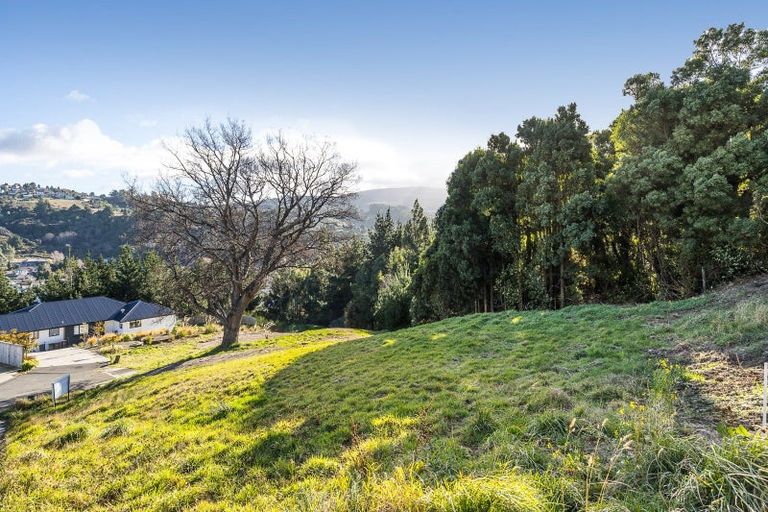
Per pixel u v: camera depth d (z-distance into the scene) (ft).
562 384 23.62
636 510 10.77
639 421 15.06
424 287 94.22
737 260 51.31
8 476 23.79
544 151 69.46
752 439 11.71
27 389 61.67
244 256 81.87
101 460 24.49
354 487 14.21
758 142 47.98
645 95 61.21
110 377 67.82
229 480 19.29
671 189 53.98
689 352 26.58
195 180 78.38
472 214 85.87
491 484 11.73
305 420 25.29
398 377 31.83
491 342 40.45
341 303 206.69
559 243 67.77
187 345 102.06
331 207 85.51
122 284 212.02
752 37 57.47
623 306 49.67
